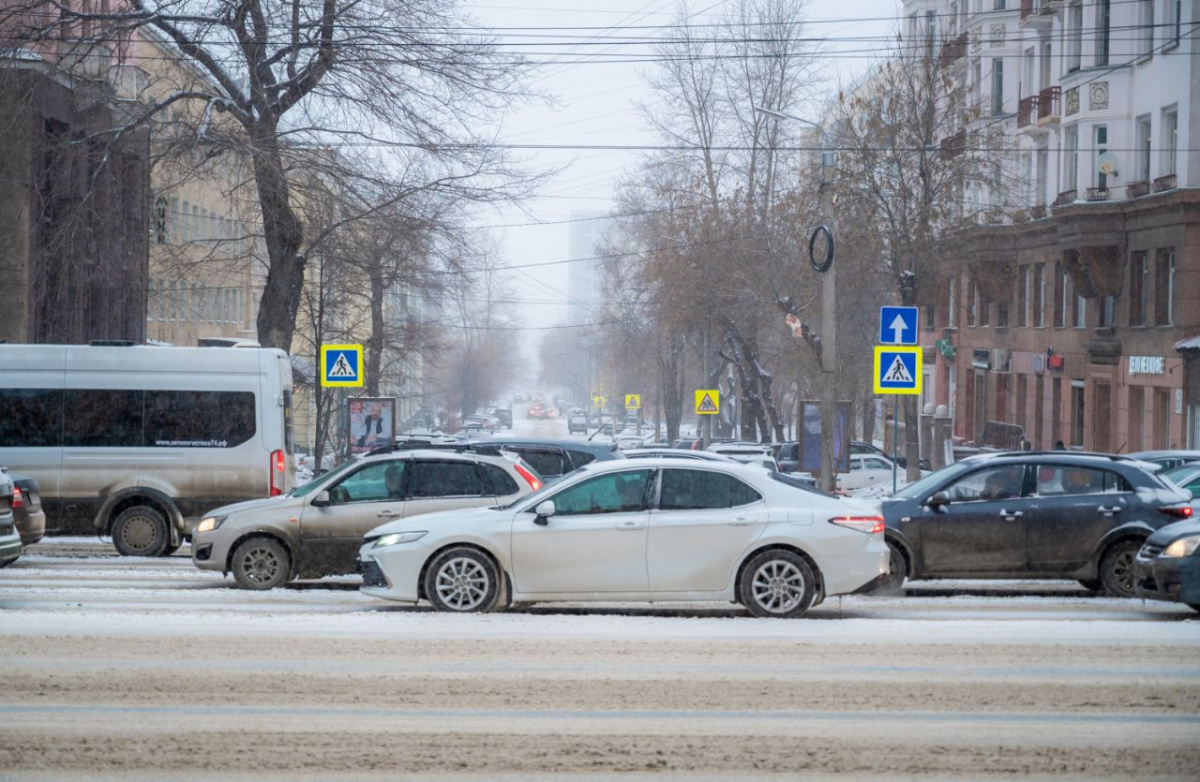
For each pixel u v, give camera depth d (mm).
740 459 46844
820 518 21297
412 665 16547
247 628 19375
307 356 71875
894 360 40406
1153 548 22312
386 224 45969
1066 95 71875
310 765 11992
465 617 20719
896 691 15156
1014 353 85500
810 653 17625
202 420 33625
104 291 56969
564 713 13992
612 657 17234
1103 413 71375
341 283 61281
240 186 44531
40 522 29078
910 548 25453
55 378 33531
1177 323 61125
